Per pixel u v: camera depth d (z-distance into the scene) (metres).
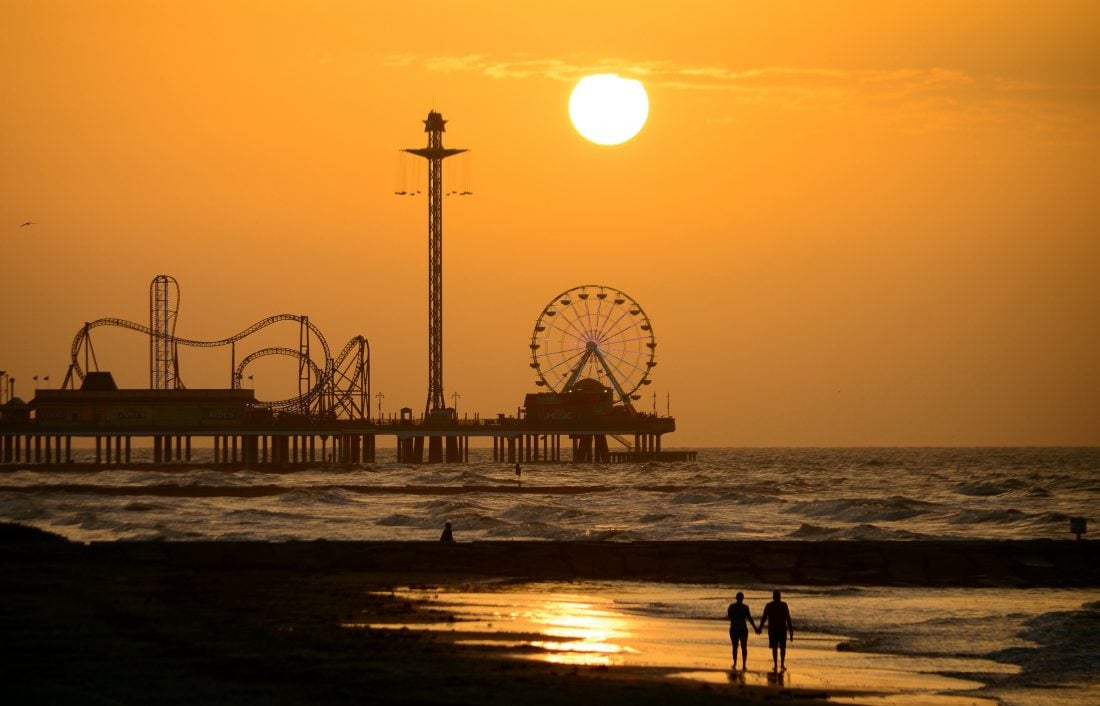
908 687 76.69
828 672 80.56
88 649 77.62
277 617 92.50
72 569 118.62
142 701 64.56
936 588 121.38
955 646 90.06
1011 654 86.81
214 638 82.25
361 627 89.31
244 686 68.38
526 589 116.25
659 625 97.19
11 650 76.88
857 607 108.88
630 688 71.38
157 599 100.38
